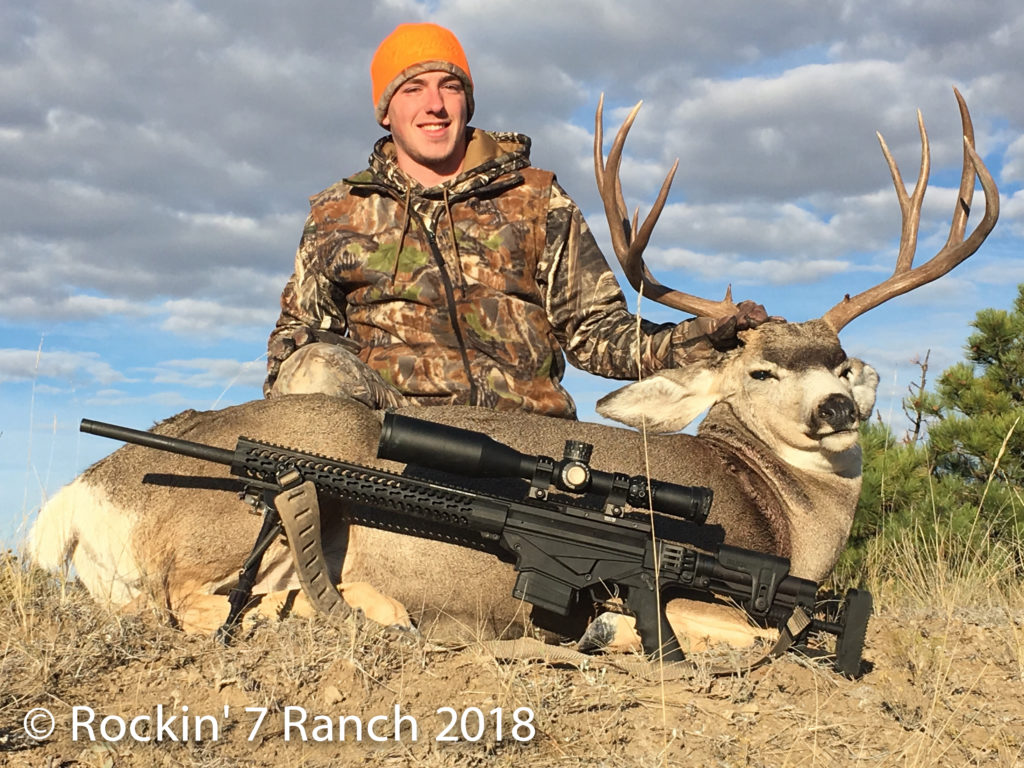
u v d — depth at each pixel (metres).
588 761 1.16
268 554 1.50
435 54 2.04
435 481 1.55
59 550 1.53
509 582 1.55
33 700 1.19
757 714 1.29
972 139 1.81
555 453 1.62
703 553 1.40
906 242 1.84
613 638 1.47
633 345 1.87
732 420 1.77
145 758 1.10
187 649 1.33
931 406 3.85
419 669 1.31
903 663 1.50
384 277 1.95
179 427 1.58
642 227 1.79
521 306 1.97
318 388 1.75
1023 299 3.98
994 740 1.28
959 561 2.54
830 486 1.74
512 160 2.02
